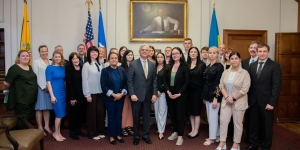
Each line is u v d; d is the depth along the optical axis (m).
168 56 4.12
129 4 5.26
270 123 2.95
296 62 5.02
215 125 3.40
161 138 3.66
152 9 5.27
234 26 5.41
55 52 3.53
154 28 5.29
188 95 3.62
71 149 3.23
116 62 3.36
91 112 3.60
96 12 5.24
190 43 4.28
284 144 3.52
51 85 3.48
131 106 3.59
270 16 5.45
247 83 2.97
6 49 5.14
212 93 3.34
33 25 5.14
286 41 5.00
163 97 3.62
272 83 2.92
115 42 5.29
